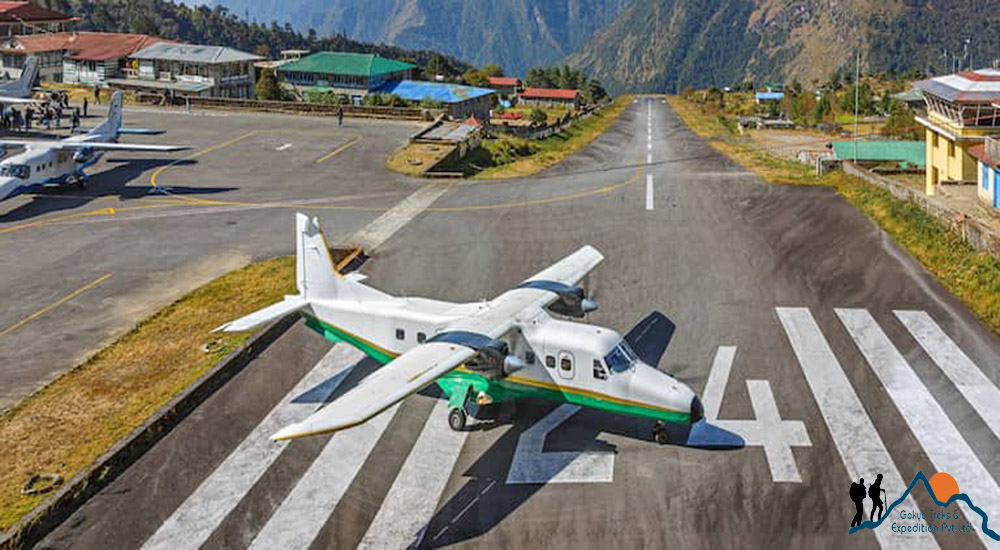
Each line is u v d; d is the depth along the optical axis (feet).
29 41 378.53
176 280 113.39
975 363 84.38
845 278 110.52
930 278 110.11
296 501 62.13
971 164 168.86
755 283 109.09
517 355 72.54
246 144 222.07
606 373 68.49
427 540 57.57
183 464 67.10
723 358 86.12
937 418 73.41
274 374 83.25
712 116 485.56
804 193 161.99
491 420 74.59
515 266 117.08
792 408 75.46
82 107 283.79
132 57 362.74
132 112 278.87
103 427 72.23
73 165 166.71
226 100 292.81
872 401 76.64
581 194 165.27
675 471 65.77
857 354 86.84
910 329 93.20
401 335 77.46
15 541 56.54
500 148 242.37
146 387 79.87
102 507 61.26
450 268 116.57
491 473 65.87
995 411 74.54
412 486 64.23
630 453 68.64
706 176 186.19
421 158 202.28
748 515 59.98
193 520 59.77
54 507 60.39
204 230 139.03
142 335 93.15
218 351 87.61
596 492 63.05
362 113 279.49
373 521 59.82
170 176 182.91
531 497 62.54
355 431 72.33
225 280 112.37
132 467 66.59
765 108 568.41
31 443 69.72
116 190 169.17
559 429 72.90
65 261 122.11
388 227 140.15
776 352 87.51
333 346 89.76
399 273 114.52
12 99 238.07
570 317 97.40
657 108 553.64
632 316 98.02
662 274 112.98
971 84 166.40
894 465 66.18
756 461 67.00
